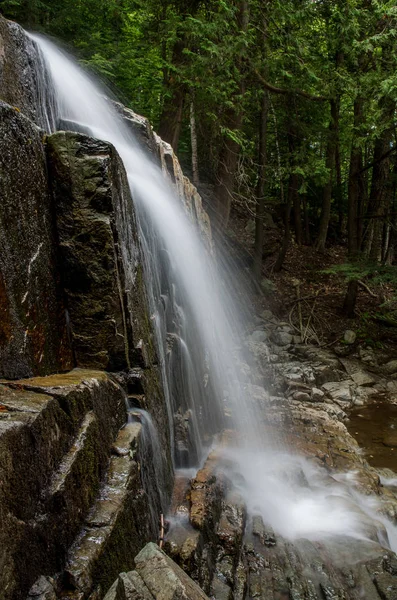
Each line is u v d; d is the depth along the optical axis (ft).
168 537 10.94
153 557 6.76
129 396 10.57
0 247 7.42
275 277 53.31
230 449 19.42
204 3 38.47
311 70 40.09
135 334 11.16
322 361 39.55
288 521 15.15
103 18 34.65
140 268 12.67
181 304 18.98
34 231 8.77
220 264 44.52
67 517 6.62
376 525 15.12
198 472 14.61
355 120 43.83
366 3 42.86
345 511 15.87
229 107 37.52
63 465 6.81
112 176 10.39
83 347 10.29
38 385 7.48
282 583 11.81
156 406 12.07
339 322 47.06
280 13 37.22
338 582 12.13
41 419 6.32
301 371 37.14
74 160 9.88
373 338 44.70
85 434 7.55
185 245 20.83
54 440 6.72
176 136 37.91
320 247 59.67
